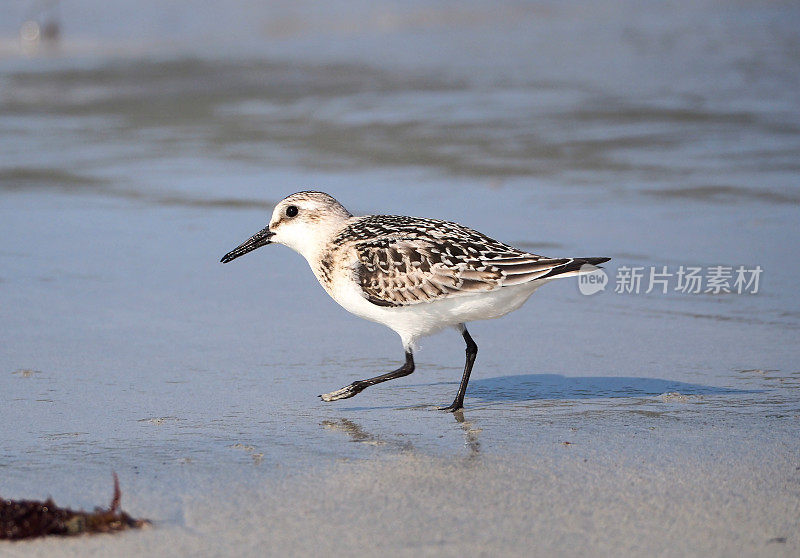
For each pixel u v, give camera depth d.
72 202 17.98
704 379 10.60
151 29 35.19
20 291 13.58
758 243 15.16
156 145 21.95
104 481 8.15
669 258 14.59
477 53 32.22
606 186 18.45
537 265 9.48
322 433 9.29
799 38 33.38
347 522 7.39
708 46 32.50
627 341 11.84
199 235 16.27
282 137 22.50
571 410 9.85
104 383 10.54
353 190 18.42
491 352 11.64
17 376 10.68
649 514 7.50
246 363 11.23
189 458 8.64
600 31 36.03
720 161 19.94
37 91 26.89
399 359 11.46
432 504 7.71
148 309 13.02
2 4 36.91
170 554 6.90
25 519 7.19
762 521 7.37
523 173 19.42
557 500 7.77
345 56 31.59
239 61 30.66
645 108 24.48
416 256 9.80
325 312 13.06
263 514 7.53
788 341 11.67
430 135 22.39
